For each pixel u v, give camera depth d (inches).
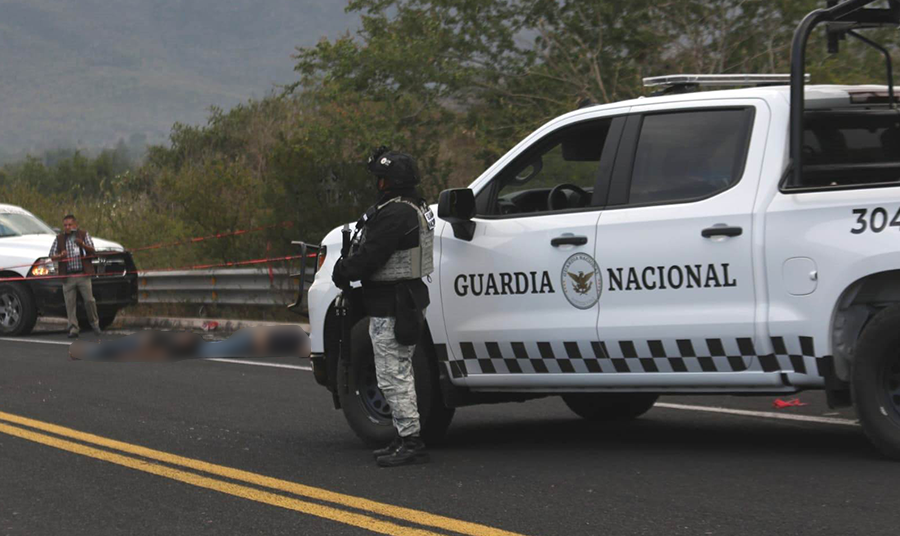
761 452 432.1
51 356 896.9
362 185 1089.4
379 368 444.8
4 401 643.5
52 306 1106.7
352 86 1095.6
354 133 1087.6
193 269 1202.6
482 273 454.0
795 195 386.9
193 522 370.0
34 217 1240.8
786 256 384.8
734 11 1018.7
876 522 324.5
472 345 458.0
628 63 1064.2
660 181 420.5
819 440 452.1
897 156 430.6
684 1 1024.2
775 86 416.8
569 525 342.6
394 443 449.4
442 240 467.2
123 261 1148.5
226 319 1141.7
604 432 506.6
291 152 1101.1
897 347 375.9
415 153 1109.7
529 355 443.2
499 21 1082.1
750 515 339.9
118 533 360.2
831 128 418.9
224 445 502.0
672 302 408.5
